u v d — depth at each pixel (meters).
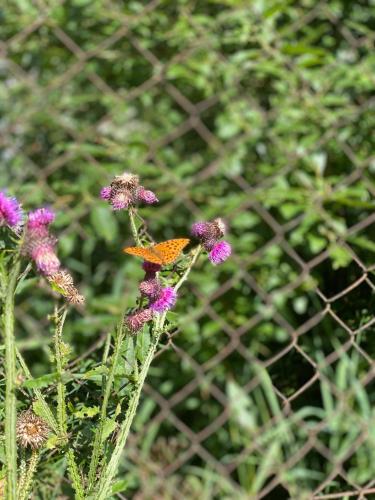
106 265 1.89
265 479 1.56
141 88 1.75
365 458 1.52
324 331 1.57
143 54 1.78
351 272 1.56
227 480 1.50
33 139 1.98
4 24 1.90
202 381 1.46
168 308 0.83
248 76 1.88
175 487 1.61
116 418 0.93
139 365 0.97
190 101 1.96
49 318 0.87
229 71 1.78
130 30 1.84
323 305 1.58
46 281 0.89
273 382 1.52
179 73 1.75
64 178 1.95
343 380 1.45
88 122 2.04
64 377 0.87
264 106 1.95
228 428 1.73
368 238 1.66
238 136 1.88
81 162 1.86
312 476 1.47
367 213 1.72
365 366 1.53
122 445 0.87
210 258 0.90
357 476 1.50
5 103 1.97
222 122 1.80
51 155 1.96
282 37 1.90
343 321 1.53
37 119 1.83
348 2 1.93
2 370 0.95
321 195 1.61
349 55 1.93
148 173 1.73
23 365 0.87
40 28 1.86
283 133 1.82
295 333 1.40
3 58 1.75
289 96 1.81
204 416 1.80
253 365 1.56
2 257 0.77
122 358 0.90
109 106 1.92
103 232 1.58
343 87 1.81
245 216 1.73
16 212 0.78
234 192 1.87
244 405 1.56
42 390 0.98
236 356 1.73
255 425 1.59
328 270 1.61
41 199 1.60
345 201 1.56
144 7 1.85
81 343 1.56
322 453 1.45
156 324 0.88
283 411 1.51
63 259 1.87
